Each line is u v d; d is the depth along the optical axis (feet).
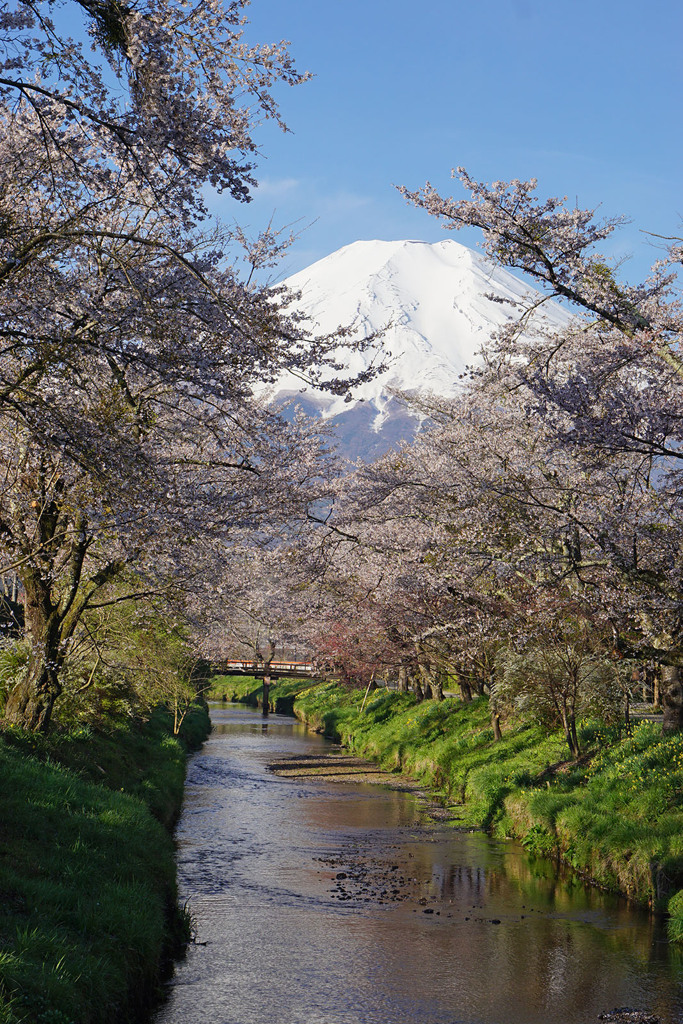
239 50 31.27
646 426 42.57
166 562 46.01
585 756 75.20
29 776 47.01
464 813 84.89
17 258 32.45
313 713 219.82
